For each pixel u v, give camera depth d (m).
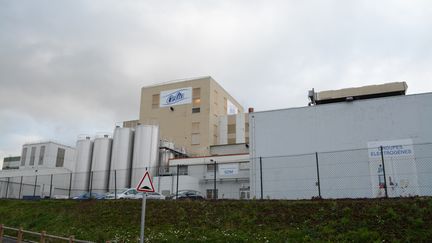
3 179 51.78
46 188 50.00
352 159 29.30
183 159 50.69
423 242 13.56
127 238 18.89
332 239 14.95
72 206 26.95
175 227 19.58
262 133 32.84
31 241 20.67
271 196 30.81
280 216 18.20
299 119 31.91
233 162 46.28
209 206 21.53
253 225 17.92
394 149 28.41
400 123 28.75
